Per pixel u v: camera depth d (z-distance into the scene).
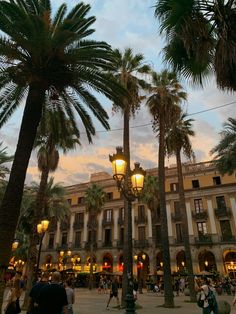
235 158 21.12
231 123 20.98
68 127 13.75
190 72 7.53
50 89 10.58
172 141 21.75
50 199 26.23
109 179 51.41
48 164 16.83
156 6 6.92
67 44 9.18
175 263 39.94
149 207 37.91
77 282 42.47
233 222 38.44
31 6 10.34
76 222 51.28
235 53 6.05
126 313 6.34
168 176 45.25
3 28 8.72
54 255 51.56
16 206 8.09
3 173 21.09
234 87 6.39
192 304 17.28
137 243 43.78
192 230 40.47
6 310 6.46
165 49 7.49
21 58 9.30
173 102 18.98
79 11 11.12
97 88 10.41
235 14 6.52
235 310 13.71
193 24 6.54
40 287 4.96
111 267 45.88
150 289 33.78
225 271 36.91
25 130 8.91
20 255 38.31
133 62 18.70
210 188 41.09
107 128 11.34
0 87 10.25
